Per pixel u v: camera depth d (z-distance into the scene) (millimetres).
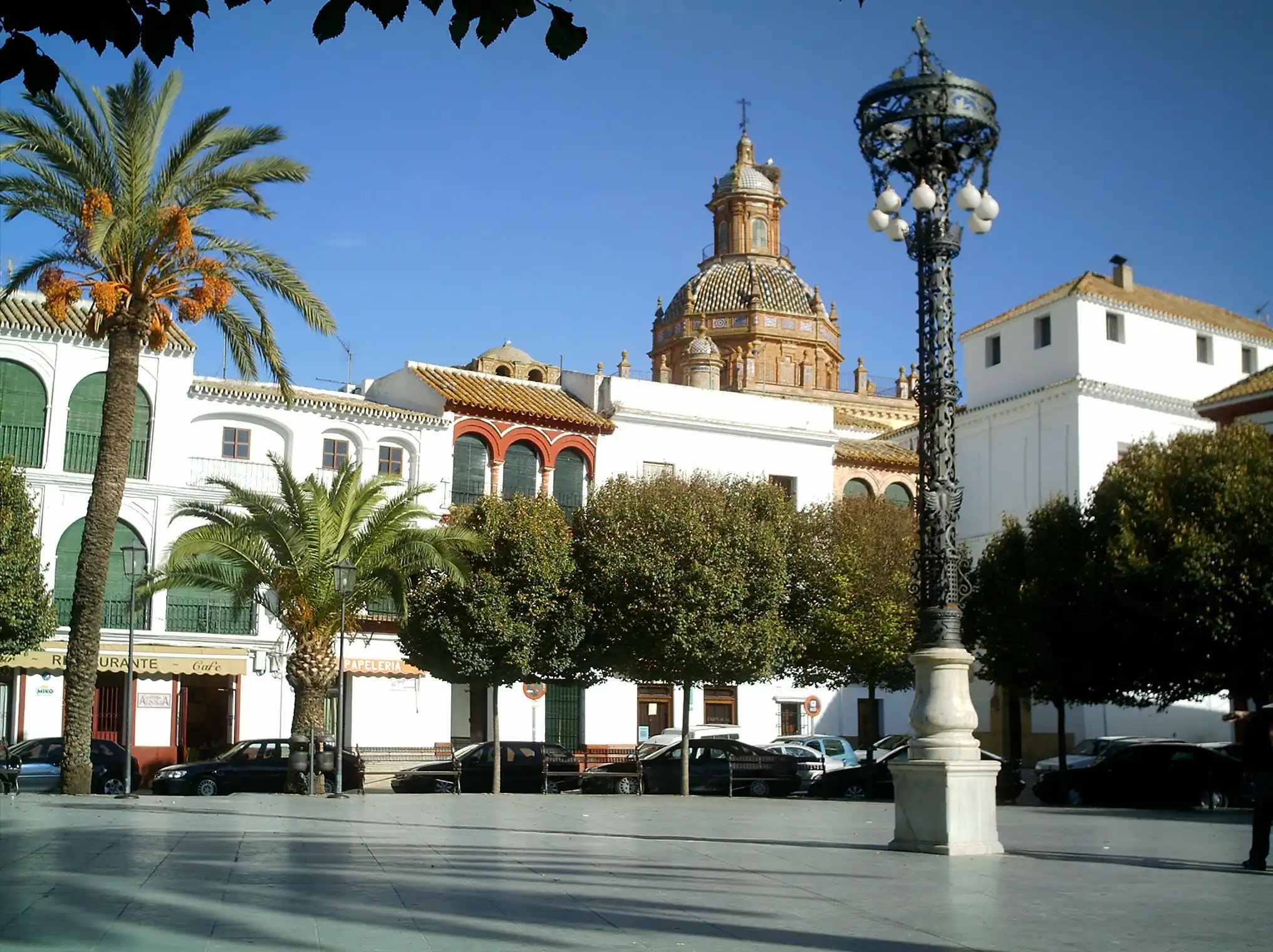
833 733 48344
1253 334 50969
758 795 34562
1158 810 26656
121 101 26516
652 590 33844
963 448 50750
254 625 38781
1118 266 49844
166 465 38250
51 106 26250
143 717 37125
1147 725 45281
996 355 50656
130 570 28453
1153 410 47375
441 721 41250
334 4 6176
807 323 84062
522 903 10680
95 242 24500
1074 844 17094
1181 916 10648
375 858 13719
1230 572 29578
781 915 10445
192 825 17656
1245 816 24406
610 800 27234
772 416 50312
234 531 29688
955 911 10781
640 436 47250
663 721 45469
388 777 39000
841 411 70375
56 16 5957
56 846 14523
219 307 27375
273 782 32344
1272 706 14148
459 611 32812
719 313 83625
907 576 39500
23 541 31953
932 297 15969
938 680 15578
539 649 33812
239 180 27734
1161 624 30359
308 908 10164
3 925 9305
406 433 42344
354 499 31297
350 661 39688
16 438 36375
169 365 38656
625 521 35000
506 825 18734
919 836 15398
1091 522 32938
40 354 36750
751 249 86938
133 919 9578
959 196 16094
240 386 40750
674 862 14016
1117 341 47438
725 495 37594
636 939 9180
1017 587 34156
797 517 40094
